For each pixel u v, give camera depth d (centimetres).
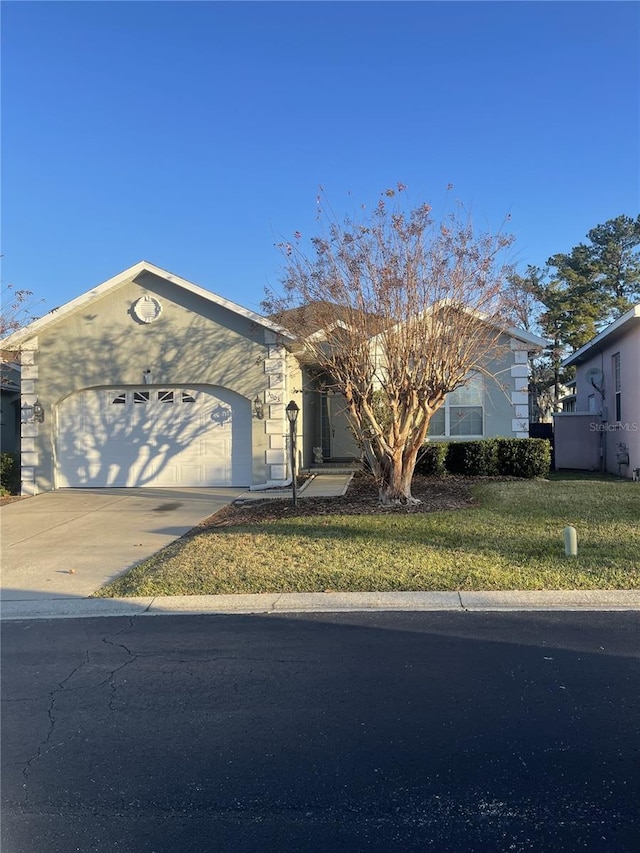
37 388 1565
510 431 1670
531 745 372
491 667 486
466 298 1085
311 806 321
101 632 596
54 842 300
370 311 1089
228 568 775
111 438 1580
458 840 293
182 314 1538
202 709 430
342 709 424
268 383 1509
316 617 617
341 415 1942
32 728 411
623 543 824
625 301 3409
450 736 384
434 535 898
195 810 321
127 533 1053
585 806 315
